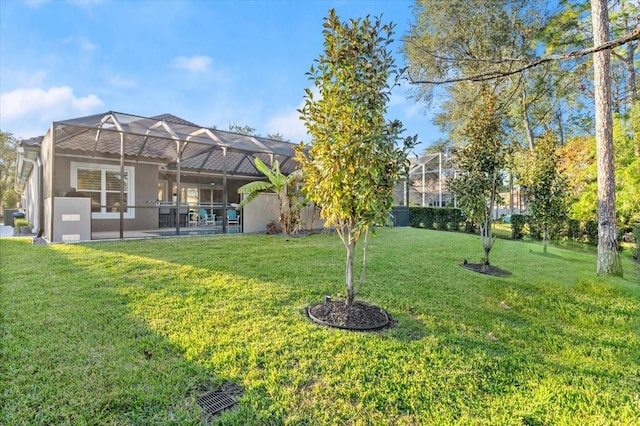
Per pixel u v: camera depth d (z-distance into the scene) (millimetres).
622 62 14086
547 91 14438
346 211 3818
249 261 6590
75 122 9484
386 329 3670
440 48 14086
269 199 12836
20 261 6203
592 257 9539
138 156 12883
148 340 3119
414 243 10258
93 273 5383
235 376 2611
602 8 7539
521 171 10305
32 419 2053
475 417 2309
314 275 5711
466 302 4770
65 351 2857
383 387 2574
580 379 2881
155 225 13664
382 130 3660
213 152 14875
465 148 7691
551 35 12438
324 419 2205
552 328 4059
